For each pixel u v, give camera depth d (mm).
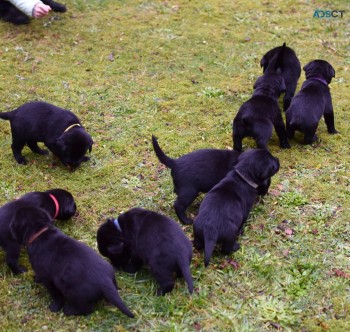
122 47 3543
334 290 1953
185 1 4102
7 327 1807
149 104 3027
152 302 1897
